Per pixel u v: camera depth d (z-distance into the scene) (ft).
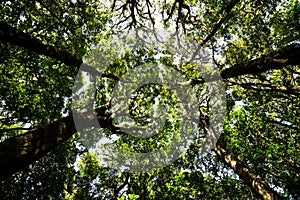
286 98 32.04
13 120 30.25
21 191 29.40
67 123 18.38
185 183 35.14
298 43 17.88
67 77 30.25
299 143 31.96
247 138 34.91
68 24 28.58
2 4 25.00
